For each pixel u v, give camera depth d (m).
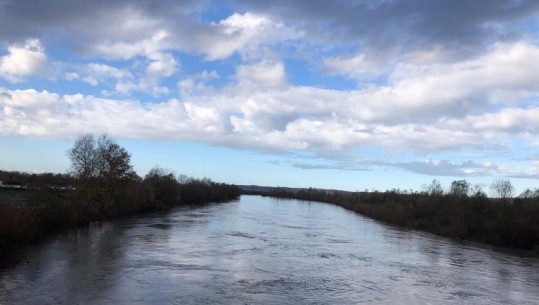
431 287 31.91
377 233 69.56
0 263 31.98
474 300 28.92
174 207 113.75
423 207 93.31
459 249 55.41
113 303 23.67
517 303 28.86
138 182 91.25
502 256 51.28
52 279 28.33
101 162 73.56
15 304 22.80
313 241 54.22
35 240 43.75
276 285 29.62
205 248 43.97
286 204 175.00
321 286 30.05
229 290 27.58
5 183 98.56
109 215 73.81
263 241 51.56
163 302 24.27
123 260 35.69
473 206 77.81
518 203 76.94
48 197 52.66
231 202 169.25
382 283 32.16
